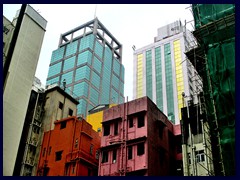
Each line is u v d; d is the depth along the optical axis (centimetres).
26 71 3819
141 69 13025
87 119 4891
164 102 11469
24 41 3928
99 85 14800
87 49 14800
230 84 2480
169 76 12000
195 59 3033
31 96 4044
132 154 3058
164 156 3269
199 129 3033
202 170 2811
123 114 3384
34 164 3544
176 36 12825
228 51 2620
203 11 2988
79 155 3372
